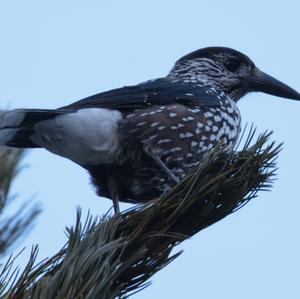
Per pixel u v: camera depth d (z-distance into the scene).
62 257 4.34
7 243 4.29
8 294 3.87
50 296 3.79
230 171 5.11
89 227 4.47
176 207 4.92
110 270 4.09
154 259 4.68
